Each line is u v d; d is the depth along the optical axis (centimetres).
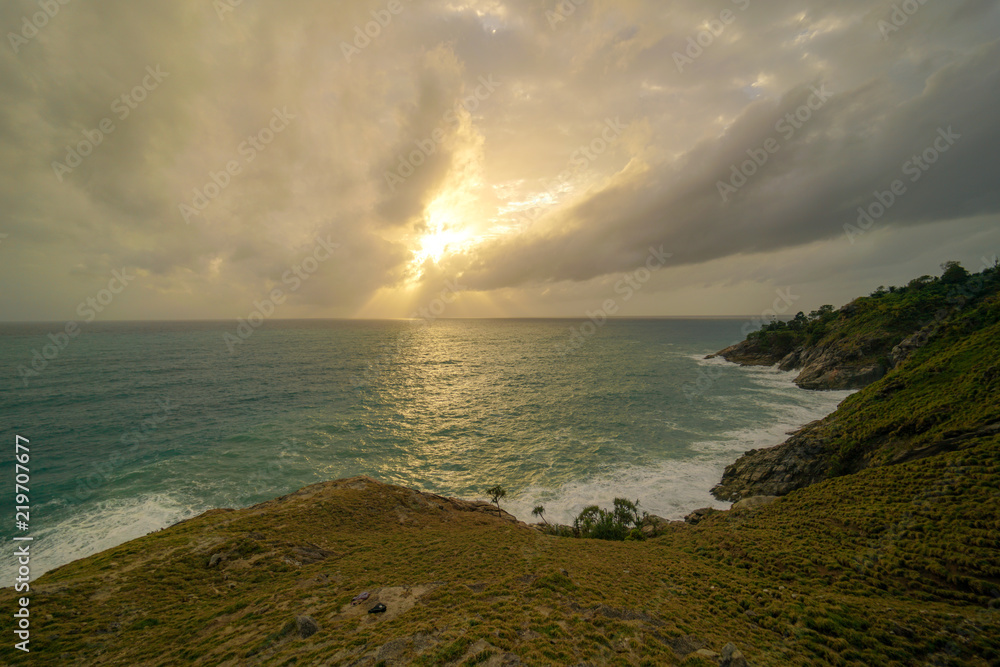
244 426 10069
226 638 2069
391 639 1752
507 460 7812
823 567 2817
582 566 2866
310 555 3447
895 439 4859
